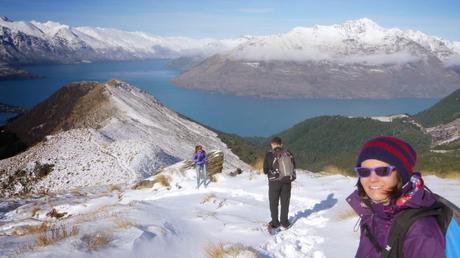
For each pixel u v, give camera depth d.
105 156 39.38
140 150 40.84
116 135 69.00
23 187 33.81
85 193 22.25
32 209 17.88
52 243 7.61
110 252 7.06
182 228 10.05
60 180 34.44
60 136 46.28
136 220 10.19
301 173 19.09
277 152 10.08
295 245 8.67
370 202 2.67
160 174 19.19
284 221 10.06
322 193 13.56
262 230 10.07
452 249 2.30
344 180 15.73
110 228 8.89
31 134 100.62
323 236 8.98
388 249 2.45
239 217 11.50
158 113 108.69
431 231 2.31
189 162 19.62
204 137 104.00
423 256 2.29
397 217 2.44
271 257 7.90
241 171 19.70
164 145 72.12
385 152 2.51
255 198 14.41
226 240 9.22
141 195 17.41
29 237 9.12
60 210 17.22
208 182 17.34
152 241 8.02
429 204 2.45
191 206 13.31
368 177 2.57
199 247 8.49
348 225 9.35
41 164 36.53
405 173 2.49
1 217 17.39
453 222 2.38
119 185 25.22
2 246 8.01
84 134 46.28
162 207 13.05
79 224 10.08
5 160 40.81
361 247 2.75
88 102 102.00
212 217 11.43
